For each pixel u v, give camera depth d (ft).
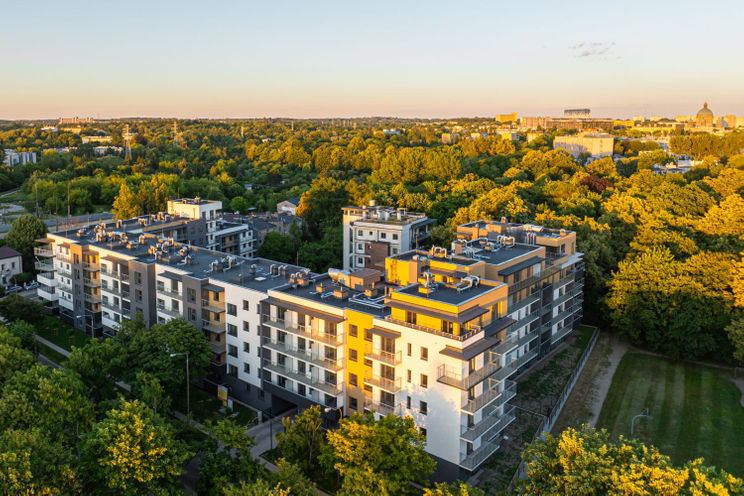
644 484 144.05
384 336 223.71
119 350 250.57
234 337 282.56
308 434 215.92
